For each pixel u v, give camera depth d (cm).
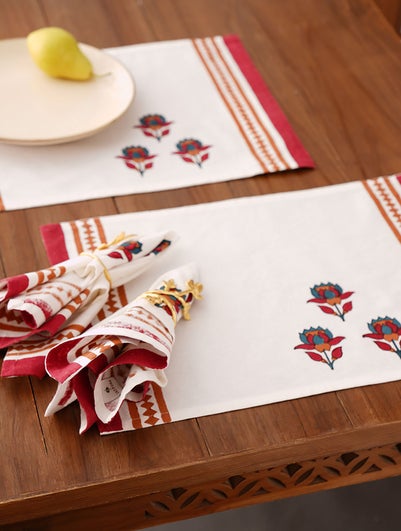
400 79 151
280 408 96
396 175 131
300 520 178
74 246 115
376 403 97
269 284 111
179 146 135
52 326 99
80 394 91
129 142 135
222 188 127
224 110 142
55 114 136
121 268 107
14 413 95
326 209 124
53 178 127
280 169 130
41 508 88
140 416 94
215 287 110
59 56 138
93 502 91
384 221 123
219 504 101
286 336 105
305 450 95
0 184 125
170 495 98
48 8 163
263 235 119
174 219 121
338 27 163
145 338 93
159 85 147
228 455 92
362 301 110
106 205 123
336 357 102
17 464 90
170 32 160
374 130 140
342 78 150
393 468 104
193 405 96
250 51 156
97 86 142
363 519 178
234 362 101
